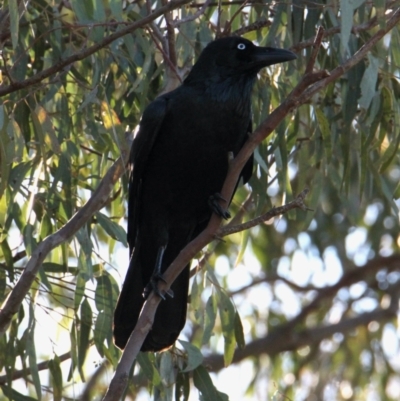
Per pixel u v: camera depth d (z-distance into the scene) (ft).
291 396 57.57
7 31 32.27
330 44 34.37
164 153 31.27
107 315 31.42
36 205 33.47
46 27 33.58
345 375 58.54
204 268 34.99
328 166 37.45
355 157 45.24
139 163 31.30
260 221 25.25
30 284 27.58
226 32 33.91
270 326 61.52
